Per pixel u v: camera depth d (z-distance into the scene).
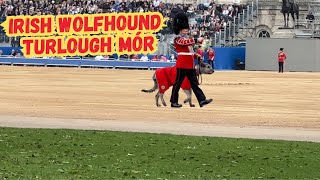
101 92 56.44
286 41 102.06
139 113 41.38
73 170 22.86
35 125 34.50
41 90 57.94
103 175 22.17
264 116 41.06
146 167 23.61
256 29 112.38
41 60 105.75
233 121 38.22
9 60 107.44
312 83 71.75
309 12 111.44
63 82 68.38
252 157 25.78
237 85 67.31
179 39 37.81
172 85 40.53
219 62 103.69
